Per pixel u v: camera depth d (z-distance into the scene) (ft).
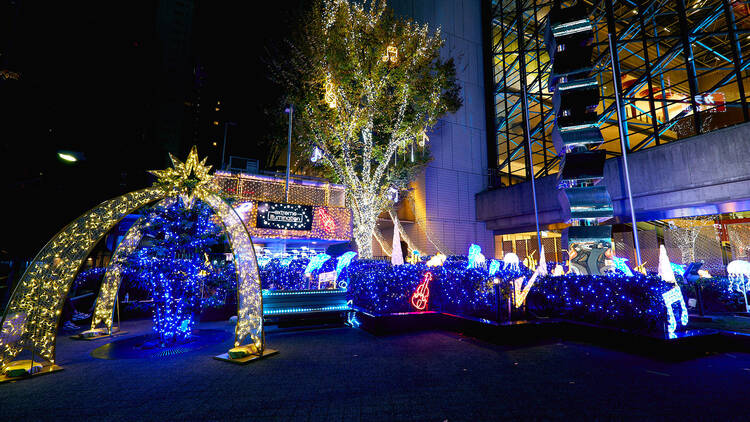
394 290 29.73
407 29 61.52
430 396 14.24
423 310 30.60
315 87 56.90
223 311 35.60
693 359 19.56
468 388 15.14
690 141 54.19
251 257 21.88
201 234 25.95
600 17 79.71
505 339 23.75
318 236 56.90
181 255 26.58
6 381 16.48
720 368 17.75
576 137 29.86
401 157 70.08
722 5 59.82
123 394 14.74
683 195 55.01
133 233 30.55
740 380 15.83
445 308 30.96
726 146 50.39
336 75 55.01
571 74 30.86
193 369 18.31
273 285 37.37
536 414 12.42
